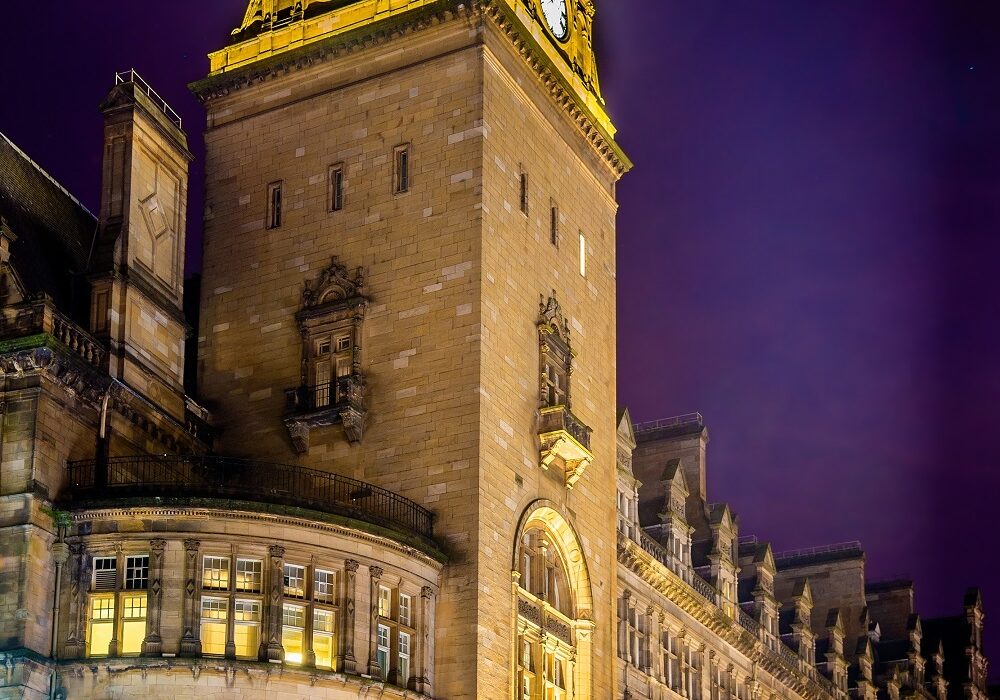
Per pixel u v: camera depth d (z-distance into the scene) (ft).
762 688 316.19
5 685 187.62
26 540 192.54
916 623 400.26
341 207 236.02
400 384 224.33
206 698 190.39
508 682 214.07
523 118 241.14
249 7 253.44
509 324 229.25
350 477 219.00
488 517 216.54
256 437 230.68
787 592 357.41
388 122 236.22
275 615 195.31
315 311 231.71
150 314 220.84
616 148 264.93
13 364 199.52
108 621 193.57
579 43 263.08
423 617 209.05
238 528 196.65
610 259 262.67
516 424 226.79
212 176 246.27
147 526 195.11
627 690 260.42
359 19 242.78
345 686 197.36
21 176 229.25
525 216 238.07
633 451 315.58
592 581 239.30
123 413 212.64
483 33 233.14
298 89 244.01
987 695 433.48
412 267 228.63
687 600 284.41
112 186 221.46
